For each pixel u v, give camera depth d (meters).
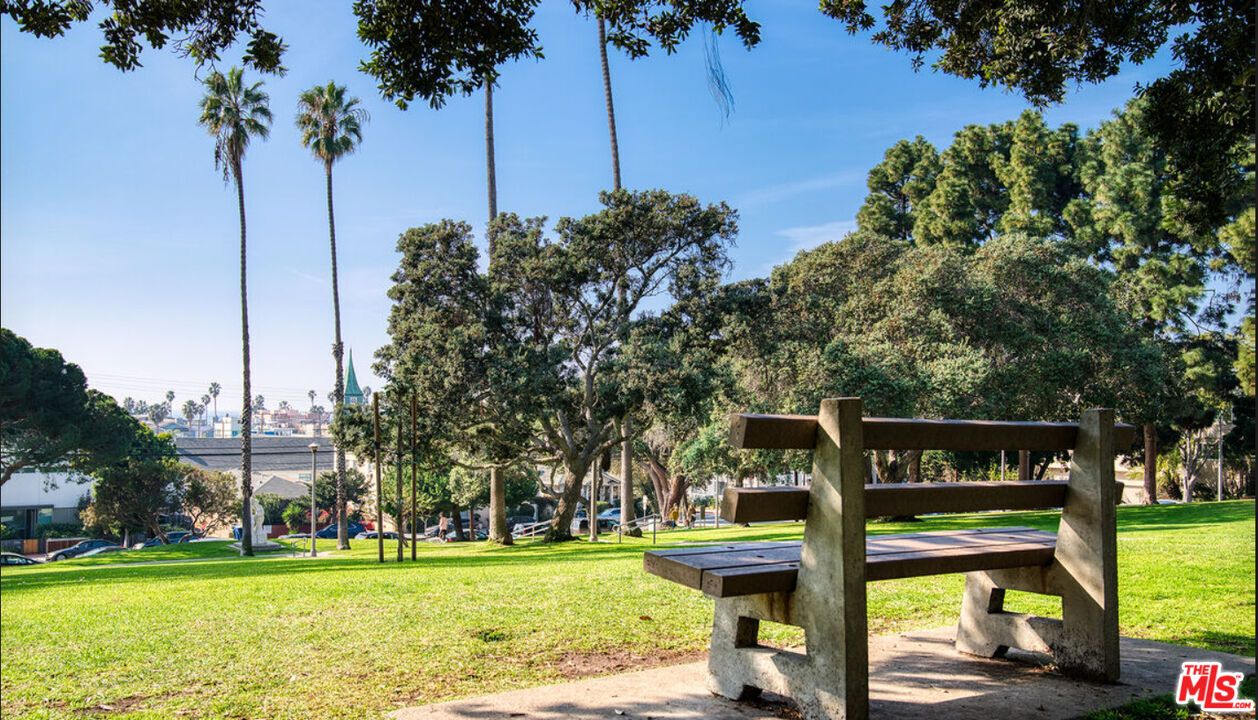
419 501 55.53
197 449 112.75
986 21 8.29
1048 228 40.72
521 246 28.16
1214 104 8.32
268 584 10.62
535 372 25.91
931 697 3.21
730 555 3.26
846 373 26.45
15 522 61.28
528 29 6.38
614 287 28.45
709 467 36.81
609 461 32.03
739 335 28.05
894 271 32.25
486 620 5.74
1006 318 29.62
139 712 3.65
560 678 3.98
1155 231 37.91
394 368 27.36
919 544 3.53
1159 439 42.78
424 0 6.13
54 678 4.53
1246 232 31.83
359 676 4.17
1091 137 42.66
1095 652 3.43
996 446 3.27
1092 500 3.46
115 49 5.86
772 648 3.21
